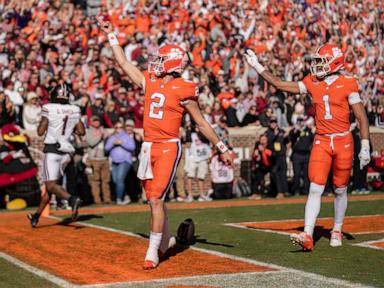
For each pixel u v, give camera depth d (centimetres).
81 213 1836
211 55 2934
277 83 1142
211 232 1343
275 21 3550
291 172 2659
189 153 2364
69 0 3328
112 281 866
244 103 2681
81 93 2341
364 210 1798
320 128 1122
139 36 2984
